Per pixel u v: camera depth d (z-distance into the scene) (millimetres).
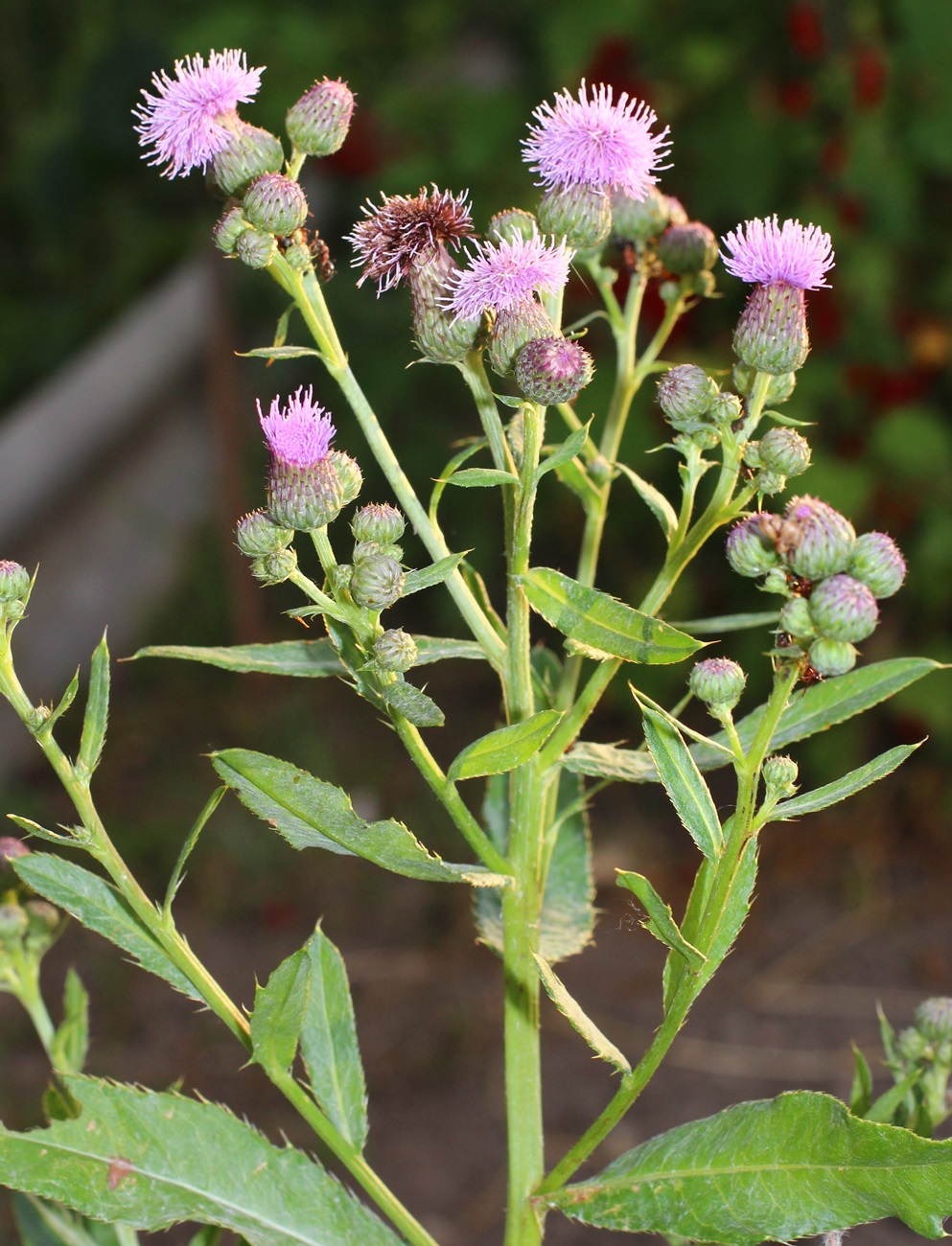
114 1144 1784
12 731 8039
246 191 2037
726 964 6051
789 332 1881
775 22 6219
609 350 5832
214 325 8203
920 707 6535
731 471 1929
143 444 8992
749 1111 1744
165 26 9820
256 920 6609
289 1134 5230
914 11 6020
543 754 1939
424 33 7914
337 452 1875
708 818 1677
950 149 6141
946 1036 2119
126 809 7379
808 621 1630
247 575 8375
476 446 1881
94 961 6270
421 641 1922
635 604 6785
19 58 11703
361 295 7527
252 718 8031
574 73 6457
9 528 8438
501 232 1986
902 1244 4414
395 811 7152
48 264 10938
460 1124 5289
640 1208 1775
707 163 6230
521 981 1987
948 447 6238
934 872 6523
